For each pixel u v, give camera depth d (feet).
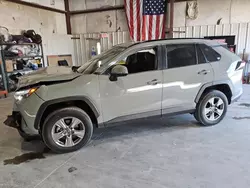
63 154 8.99
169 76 9.98
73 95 8.55
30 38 24.81
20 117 8.76
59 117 8.66
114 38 31.19
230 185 6.57
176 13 27.20
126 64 9.56
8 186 6.85
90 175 7.38
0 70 21.17
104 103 9.11
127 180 7.01
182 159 8.21
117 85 9.16
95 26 32.07
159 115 10.31
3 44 21.57
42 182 7.04
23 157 8.81
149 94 9.74
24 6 25.53
